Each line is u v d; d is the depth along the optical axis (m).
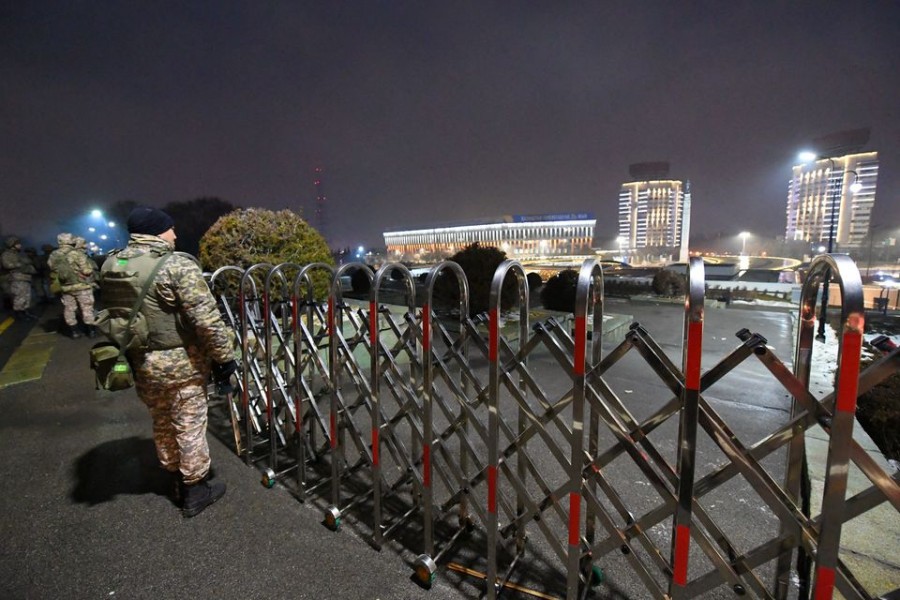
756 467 1.52
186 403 2.67
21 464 3.46
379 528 2.45
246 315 3.49
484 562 2.37
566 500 2.92
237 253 5.73
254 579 2.25
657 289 18.11
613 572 2.28
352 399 4.83
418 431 2.69
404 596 2.14
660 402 5.02
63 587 2.21
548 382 5.81
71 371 5.90
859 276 1.26
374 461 2.42
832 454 1.30
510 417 4.43
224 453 3.64
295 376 2.91
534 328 1.95
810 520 1.47
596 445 2.09
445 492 3.05
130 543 2.53
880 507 2.43
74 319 7.77
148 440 3.89
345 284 16.94
